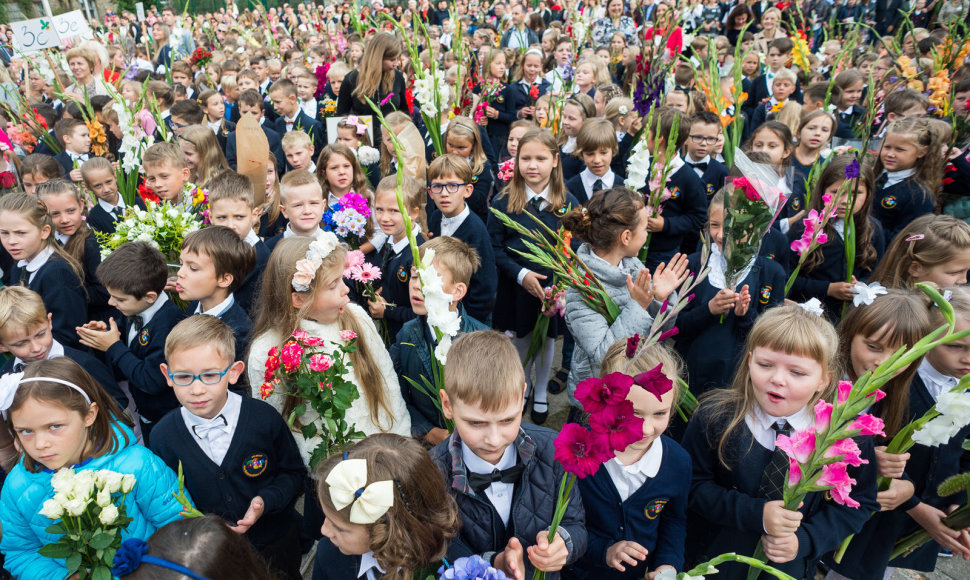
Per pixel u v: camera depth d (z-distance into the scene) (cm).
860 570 225
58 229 340
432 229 427
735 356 275
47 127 625
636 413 181
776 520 169
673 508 195
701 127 456
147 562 128
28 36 925
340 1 1480
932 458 210
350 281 359
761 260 289
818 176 357
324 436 226
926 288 132
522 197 377
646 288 250
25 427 176
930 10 1046
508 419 162
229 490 208
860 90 603
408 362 265
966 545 200
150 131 444
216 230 265
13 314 229
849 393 134
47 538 183
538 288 350
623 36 913
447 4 1571
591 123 413
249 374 238
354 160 419
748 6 1108
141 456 195
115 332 274
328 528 145
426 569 152
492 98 750
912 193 376
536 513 173
